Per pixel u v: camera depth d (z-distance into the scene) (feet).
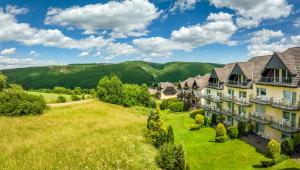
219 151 121.19
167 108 299.58
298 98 112.27
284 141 106.52
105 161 91.09
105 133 133.80
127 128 149.38
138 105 306.35
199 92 238.27
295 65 117.08
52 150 99.50
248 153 115.14
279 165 98.17
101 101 288.92
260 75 141.79
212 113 192.13
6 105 161.68
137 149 109.09
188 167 91.71
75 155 95.04
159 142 118.42
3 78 229.45
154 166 93.50
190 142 140.97
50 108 196.54
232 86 166.91
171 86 406.62
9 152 94.68
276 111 127.44
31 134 123.75
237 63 160.76
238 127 143.23
